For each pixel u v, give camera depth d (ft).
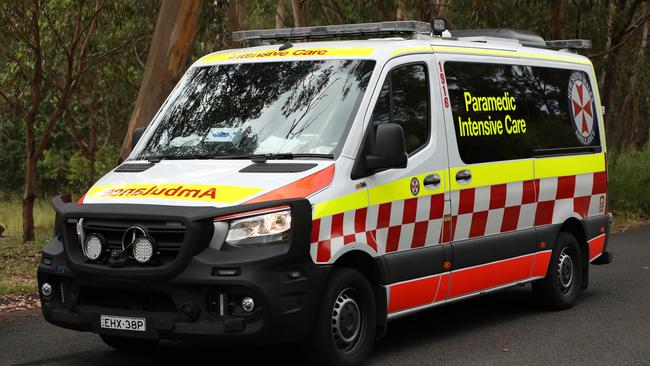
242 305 19.66
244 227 19.88
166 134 24.30
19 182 122.31
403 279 23.29
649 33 95.55
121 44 72.08
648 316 29.37
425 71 24.77
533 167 28.40
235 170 21.62
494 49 27.71
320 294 20.76
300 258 20.25
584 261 31.58
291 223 20.07
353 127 22.24
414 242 23.70
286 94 23.65
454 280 25.12
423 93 24.54
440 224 24.53
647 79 84.28
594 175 31.86
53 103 83.41
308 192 20.75
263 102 23.72
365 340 22.18
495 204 26.61
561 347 24.97
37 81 61.00
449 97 25.38
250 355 23.99
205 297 19.76
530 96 28.81
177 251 19.97
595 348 24.82
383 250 22.65
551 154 29.43
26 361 23.43
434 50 25.26
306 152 22.16
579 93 31.55
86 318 20.99
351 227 21.62
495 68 27.45
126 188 21.62
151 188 21.29
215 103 24.31
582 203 31.12
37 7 58.65
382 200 22.54
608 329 27.37
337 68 23.65
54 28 61.72
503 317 29.35
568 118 30.68
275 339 19.94
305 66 24.07
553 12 69.21
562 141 30.22
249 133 23.13
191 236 19.65
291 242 19.99
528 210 28.17
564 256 30.40
